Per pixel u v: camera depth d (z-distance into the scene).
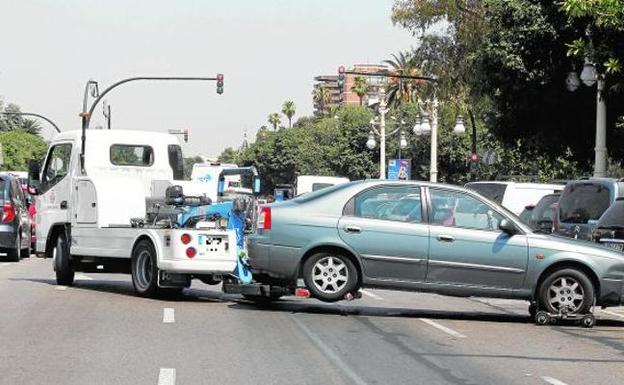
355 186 15.48
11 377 9.68
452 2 40.31
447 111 46.97
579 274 15.00
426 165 87.19
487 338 13.35
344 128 100.69
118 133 19.69
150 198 18.83
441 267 15.09
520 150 37.91
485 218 15.27
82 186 18.67
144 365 10.45
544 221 21.36
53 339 12.09
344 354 11.52
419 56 42.81
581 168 38.47
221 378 9.83
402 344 12.48
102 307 15.48
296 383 9.69
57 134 20.41
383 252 15.11
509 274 15.04
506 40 31.41
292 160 127.88
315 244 15.15
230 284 16.05
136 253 17.20
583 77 24.17
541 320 15.06
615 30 18.03
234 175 43.81
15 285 19.19
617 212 16.80
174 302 16.53
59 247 19.31
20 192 28.72
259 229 15.53
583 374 10.72
